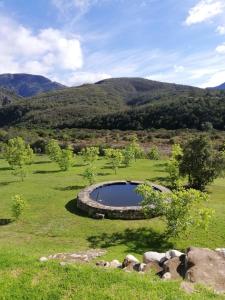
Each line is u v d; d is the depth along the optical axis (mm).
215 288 7758
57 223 19531
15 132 81062
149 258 9984
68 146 49312
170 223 16078
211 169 25719
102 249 15391
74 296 7391
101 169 36844
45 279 8188
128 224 19172
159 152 50219
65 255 11359
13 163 36344
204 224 15875
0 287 7836
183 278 8391
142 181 28484
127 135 79562
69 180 31250
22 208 19781
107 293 7402
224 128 81250
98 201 23359
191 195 15984
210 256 8984
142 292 7387
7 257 9648
